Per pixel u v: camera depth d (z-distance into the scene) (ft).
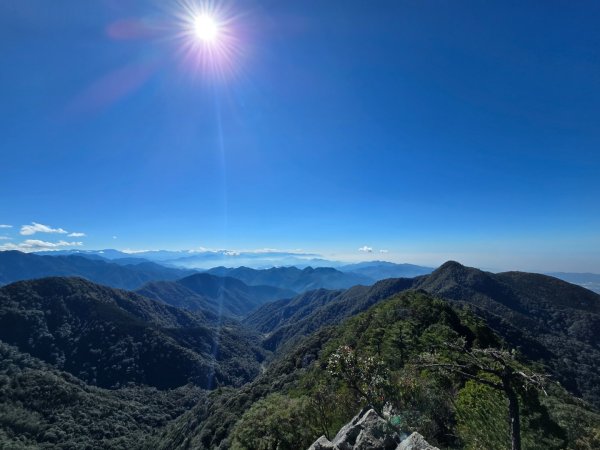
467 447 61.77
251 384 390.21
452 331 159.84
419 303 221.46
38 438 410.72
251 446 94.07
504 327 383.65
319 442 46.34
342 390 87.92
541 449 66.18
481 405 69.46
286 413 92.73
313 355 319.68
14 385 486.79
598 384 331.16
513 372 45.85
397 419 50.88
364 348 156.76
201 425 341.00
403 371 78.84
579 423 86.22
